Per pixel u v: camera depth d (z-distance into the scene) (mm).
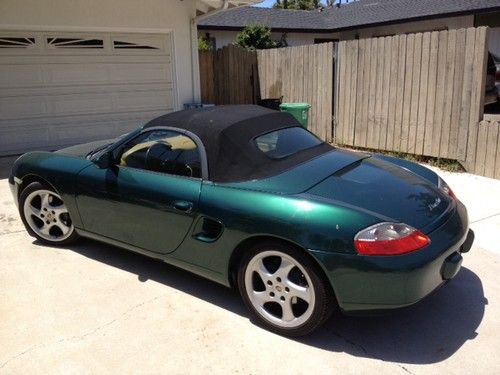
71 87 9000
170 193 3516
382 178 3436
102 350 3059
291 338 3152
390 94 7977
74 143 9234
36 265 4246
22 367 2910
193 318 3395
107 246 4637
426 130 7516
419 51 7379
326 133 9430
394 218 2920
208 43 19359
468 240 3438
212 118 3678
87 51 8992
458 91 6949
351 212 2863
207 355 2994
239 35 19547
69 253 4496
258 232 3037
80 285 3881
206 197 3318
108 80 9297
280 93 10531
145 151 3805
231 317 3402
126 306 3561
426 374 2789
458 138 7078
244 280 3254
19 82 8555
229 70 12078
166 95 9945
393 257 2742
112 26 8969
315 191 3119
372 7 21859
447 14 16359
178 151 3623
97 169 4062
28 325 3332
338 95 9008
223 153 3418
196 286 3852
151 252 3824
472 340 3102
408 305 2822
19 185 4645
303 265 2928
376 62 8125
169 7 9445
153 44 9570
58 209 4488
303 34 22328
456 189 6266
